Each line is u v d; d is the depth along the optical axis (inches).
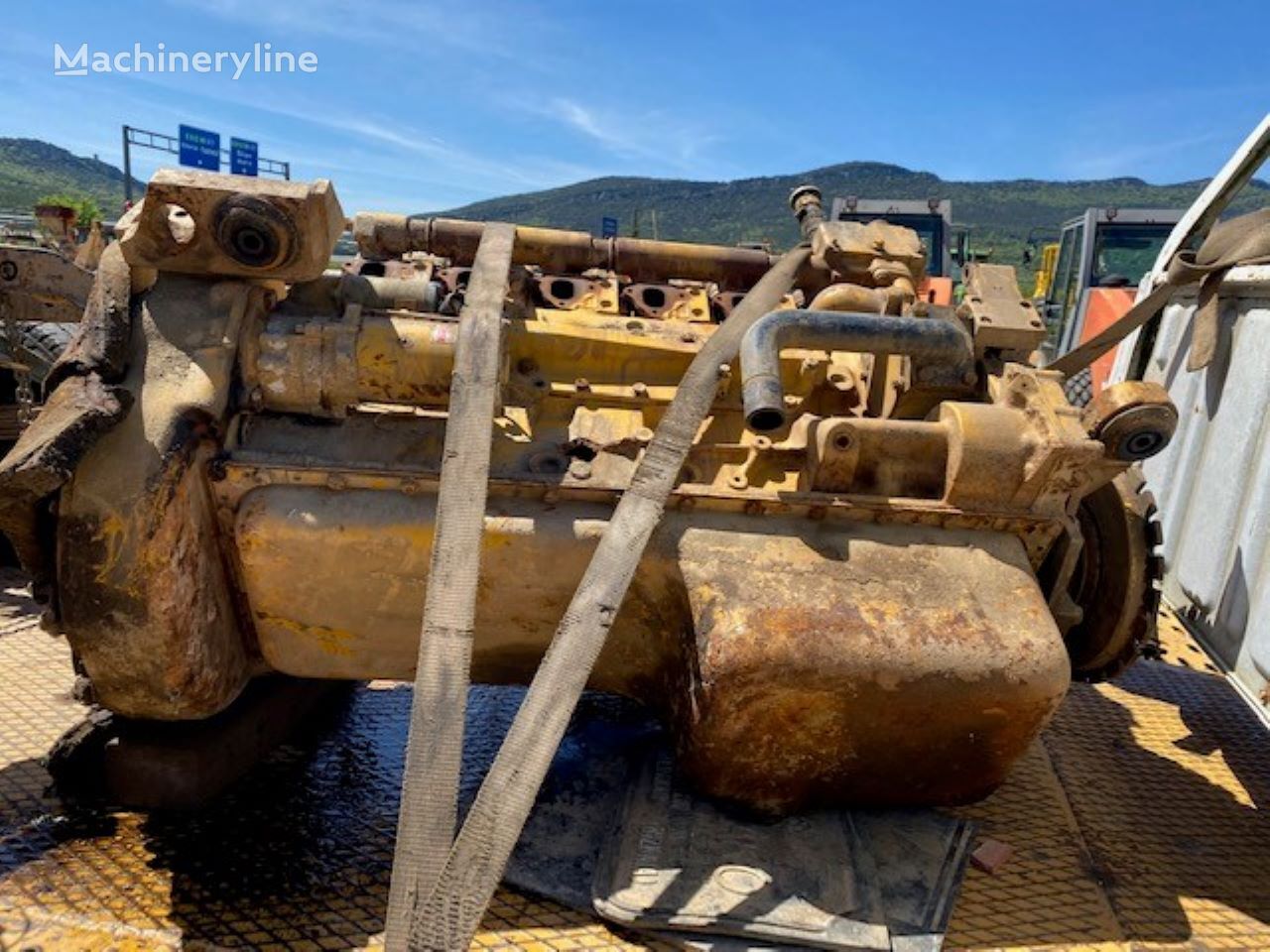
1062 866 113.0
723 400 117.0
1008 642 96.8
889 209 463.5
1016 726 99.8
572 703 83.6
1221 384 140.4
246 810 113.3
